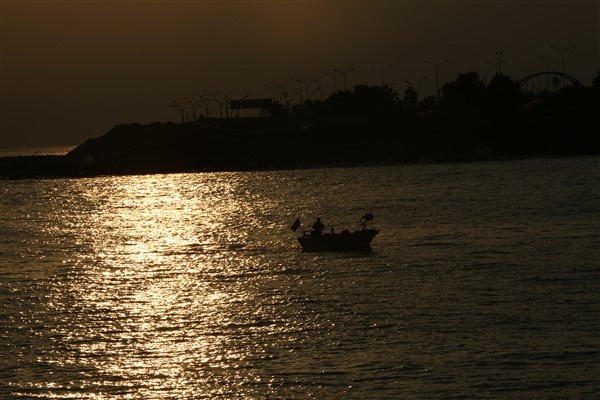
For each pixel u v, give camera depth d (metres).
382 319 138.88
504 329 130.75
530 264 182.50
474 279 168.38
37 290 173.50
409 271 179.75
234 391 109.56
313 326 136.12
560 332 128.25
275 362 119.12
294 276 179.88
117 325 140.88
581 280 163.88
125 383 113.06
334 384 110.62
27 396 109.25
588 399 104.56
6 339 133.25
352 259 197.62
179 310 151.00
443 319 137.50
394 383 110.31
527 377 111.00
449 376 112.00
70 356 124.12
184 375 115.44
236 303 154.88
